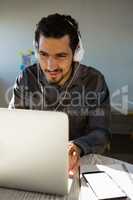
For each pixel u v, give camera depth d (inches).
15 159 32.9
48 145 31.4
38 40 46.2
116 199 37.4
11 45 165.9
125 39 155.6
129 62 157.9
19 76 58.6
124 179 43.5
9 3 161.9
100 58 159.6
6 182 34.5
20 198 32.0
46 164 32.2
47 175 32.6
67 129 30.7
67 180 32.4
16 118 31.2
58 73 48.6
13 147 32.4
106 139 52.5
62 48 45.3
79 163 43.0
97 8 154.6
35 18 161.3
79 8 156.3
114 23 154.7
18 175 33.6
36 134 31.3
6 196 32.4
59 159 31.8
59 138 31.0
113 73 160.2
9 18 163.6
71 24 46.9
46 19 46.1
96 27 156.6
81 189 39.7
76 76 53.7
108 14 154.3
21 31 163.8
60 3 157.8
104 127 54.0
